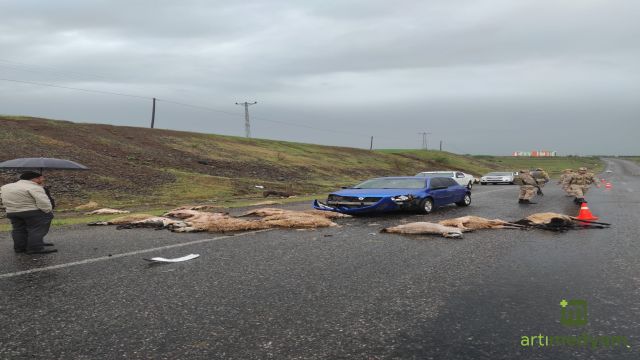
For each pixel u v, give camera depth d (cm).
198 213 1308
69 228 1139
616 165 12975
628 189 2889
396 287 575
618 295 538
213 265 698
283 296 538
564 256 762
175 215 1319
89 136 3828
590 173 1867
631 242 897
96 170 2692
